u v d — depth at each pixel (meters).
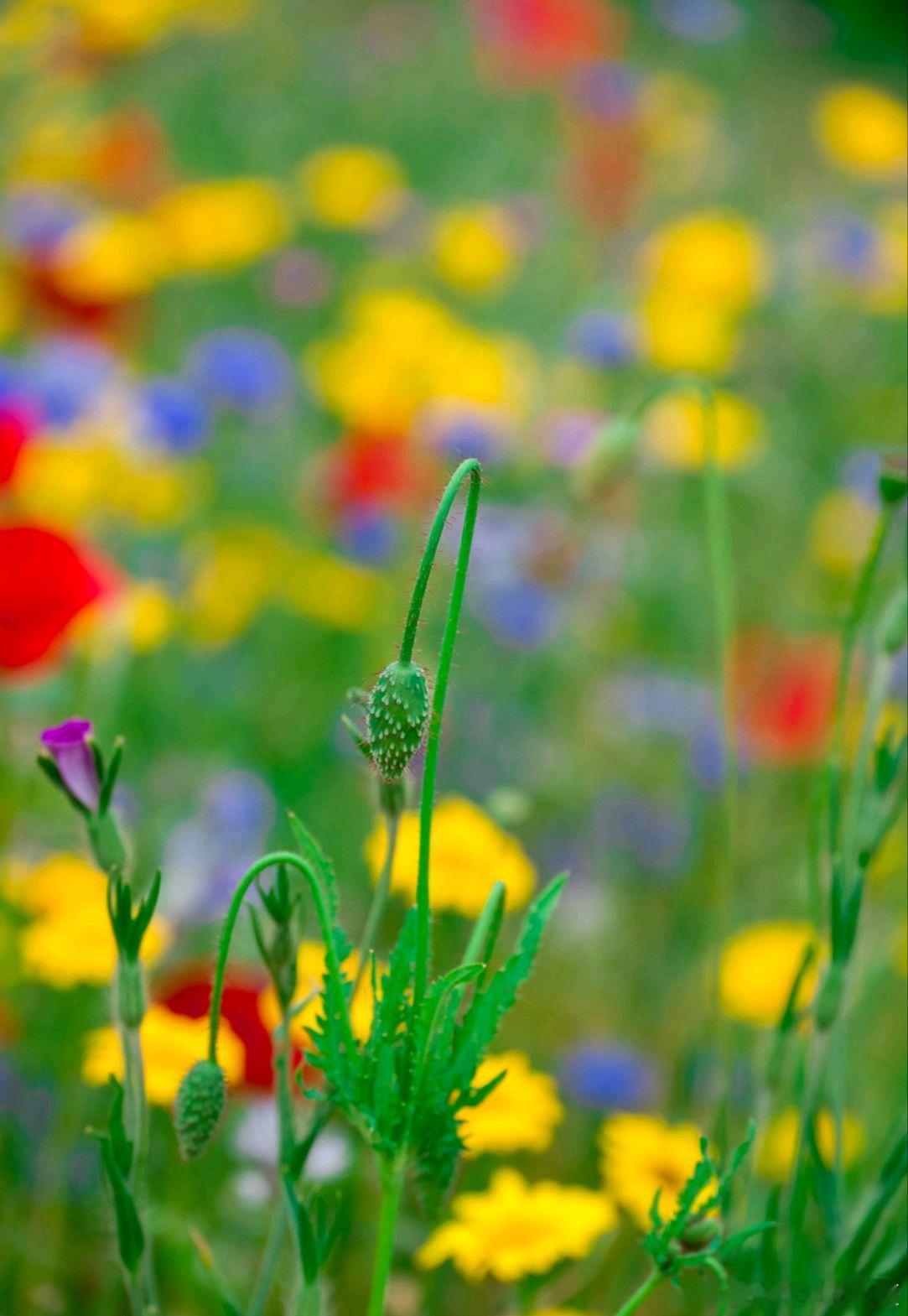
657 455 2.14
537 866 1.67
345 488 2.03
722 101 4.36
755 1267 1.11
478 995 1.05
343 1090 1.04
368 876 1.61
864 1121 1.29
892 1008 1.34
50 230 2.32
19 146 2.73
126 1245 1.06
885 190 3.73
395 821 1.08
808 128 4.22
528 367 2.48
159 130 3.28
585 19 3.71
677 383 1.23
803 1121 1.11
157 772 1.61
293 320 2.81
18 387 1.84
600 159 3.16
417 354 2.19
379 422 2.09
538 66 3.68
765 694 1.81
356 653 1.94
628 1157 1.20
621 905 1.64
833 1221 1.12
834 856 1.11
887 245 2.88
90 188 2.76
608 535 2.07
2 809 1.35
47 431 1.82
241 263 2.49
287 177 3.48
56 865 1.30
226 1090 1.05
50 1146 1.27
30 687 1.49
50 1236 1.25
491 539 1.95
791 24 5.04
